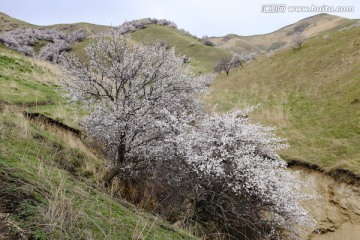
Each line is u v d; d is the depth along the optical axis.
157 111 9.41
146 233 3.97
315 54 31.69
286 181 10.40
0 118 7.36
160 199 9.79
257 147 11.23
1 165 3.82
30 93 12.91
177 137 8.69
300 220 9.78
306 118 18.81
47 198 3.28
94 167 8.70
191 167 9.20
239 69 42.88
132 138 8.56
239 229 10.23
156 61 9.20
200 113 13.13
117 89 8.86
